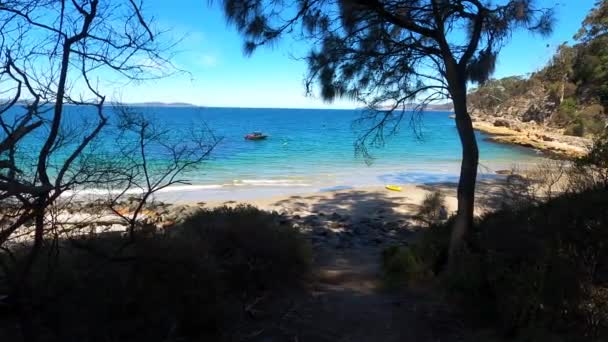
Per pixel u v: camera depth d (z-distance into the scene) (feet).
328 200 44.88
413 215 36.01
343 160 86.58
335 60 18.89
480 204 35.19
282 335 11.47
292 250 16.76
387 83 20.25
